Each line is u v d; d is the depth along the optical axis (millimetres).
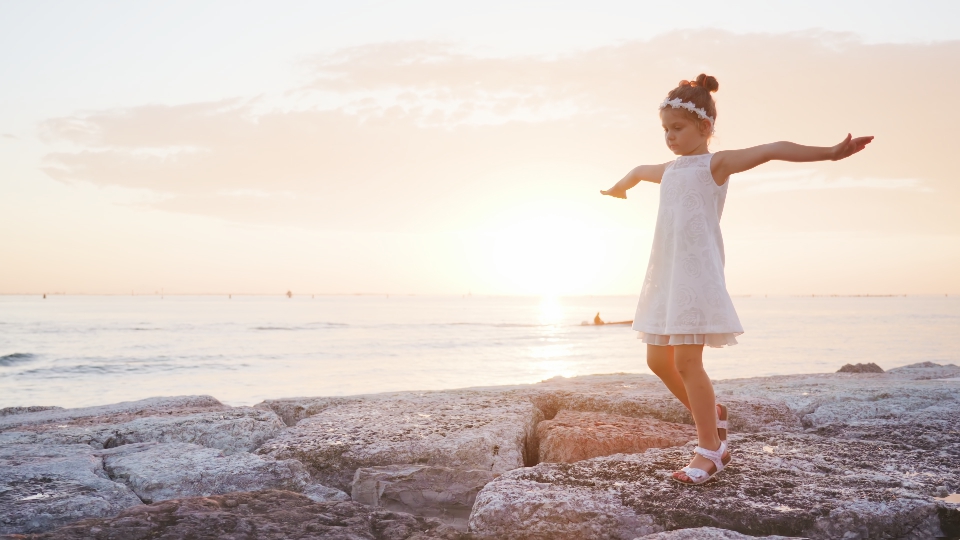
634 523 2262
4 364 30219
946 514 2283
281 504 2471
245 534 2123
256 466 2969
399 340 50875
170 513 2277
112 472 2949
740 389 5355
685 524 2238
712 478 2627
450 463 3311
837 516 2205
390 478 2982
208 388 21750
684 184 2623
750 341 48281
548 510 2314
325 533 2174
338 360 32938
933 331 62000
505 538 2256
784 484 2562
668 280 2635
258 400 18891
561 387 5438
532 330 69062
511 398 4793
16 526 2236
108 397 19953
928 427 3766
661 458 2969
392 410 4379
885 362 31406
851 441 3381
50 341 46219
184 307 166500
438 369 28594
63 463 2963
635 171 3068
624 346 45062
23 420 4438
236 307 171875
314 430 3777
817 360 32438
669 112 2711
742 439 3402
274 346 42875
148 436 3719
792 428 4094
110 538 2047
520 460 3398
